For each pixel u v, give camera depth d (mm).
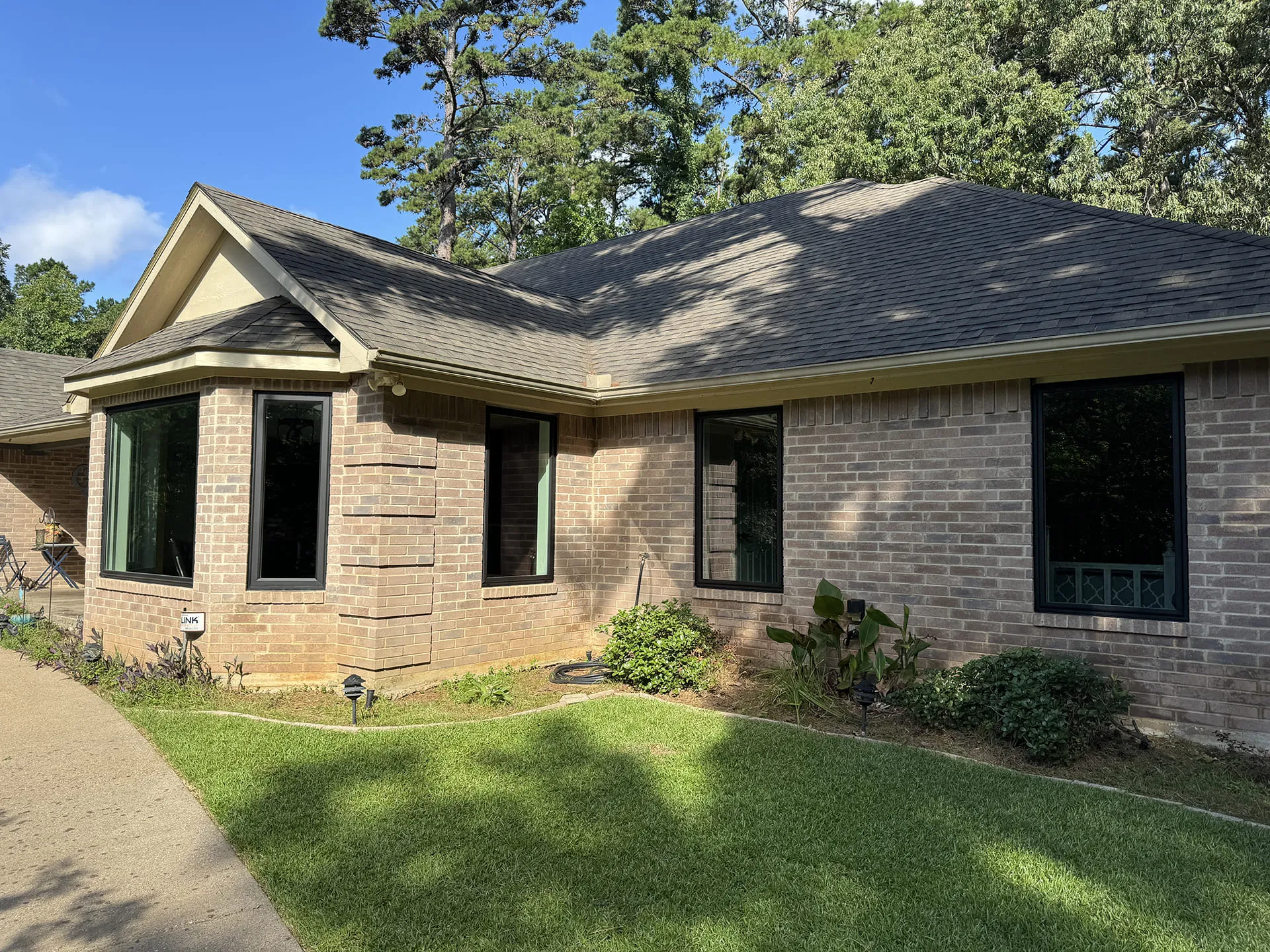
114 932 3725
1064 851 4609
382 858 4410
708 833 4781
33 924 3785
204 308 10664
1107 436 7250
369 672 7867
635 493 10117
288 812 5031
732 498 9453
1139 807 5289
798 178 30266
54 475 16906
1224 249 7375
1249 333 6039
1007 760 6340
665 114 40938
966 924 3805
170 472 8953
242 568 8125
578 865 4340
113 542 9812
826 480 8648
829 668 8375
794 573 8820
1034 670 6656
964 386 7836
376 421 7938
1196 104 26766
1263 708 6391
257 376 8203
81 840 4703
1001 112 25859
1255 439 6492
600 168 40844
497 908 3900
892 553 8180
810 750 6316
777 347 8828
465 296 11023
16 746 6383
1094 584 7258
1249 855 4578
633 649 8555
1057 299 7547
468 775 5699
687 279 13039
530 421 9773
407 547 8117
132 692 7695
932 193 12516
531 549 9750
